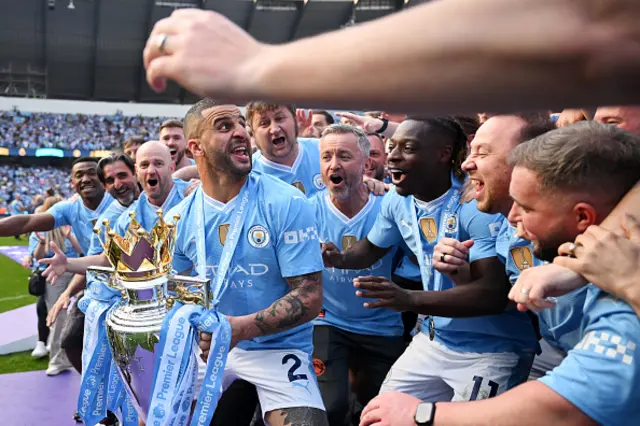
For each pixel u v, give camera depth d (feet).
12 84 120.06
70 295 11.71
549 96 1.38
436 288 7.77
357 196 10.09
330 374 9.48
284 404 6.97
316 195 10.82
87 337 6.15
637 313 3.35
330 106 1.58
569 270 4.08
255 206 7.22
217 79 1.73
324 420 7.06
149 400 5.79
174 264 7.88
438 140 7.45
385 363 10.02
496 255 6.65
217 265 7.38
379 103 1.49
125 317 5.61
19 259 44.14
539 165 4.00
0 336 19.39
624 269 3.38
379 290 6.34
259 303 7.34
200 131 7.00
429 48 1.37
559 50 1.29
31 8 104.17
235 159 7.00
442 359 7.72
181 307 5.47
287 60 1.58
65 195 108.58
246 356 7.43
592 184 3.83
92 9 105.70
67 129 118.01
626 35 1.28
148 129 123.95
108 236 5.65
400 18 1.46
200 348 5.92
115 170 12.62
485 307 6.56
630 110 5.53
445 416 4.04
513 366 7.27
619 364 3.43
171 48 1.84
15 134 113.19
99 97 128.36
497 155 5.87
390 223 8.98
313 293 6.95
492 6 1.35
